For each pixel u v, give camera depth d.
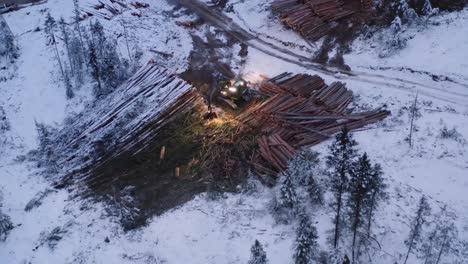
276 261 29.11
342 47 46.28
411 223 30.20
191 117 39.69
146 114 39.84
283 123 38.03
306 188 32.28
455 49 43.00
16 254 31.09
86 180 35.44
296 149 36.16
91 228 32.06
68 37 46.84
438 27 45.03
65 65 44.16
